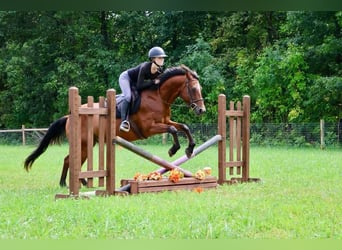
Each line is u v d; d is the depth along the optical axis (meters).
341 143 25.77
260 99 30.33
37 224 7.29
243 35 33.66
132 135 11.12
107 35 36.25
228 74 33.22
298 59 28.61
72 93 9.54
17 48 35.44
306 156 20.25
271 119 31.70
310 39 29.08
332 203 9.08
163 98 10.92
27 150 26.11
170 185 10.59
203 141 27.89
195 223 7.21
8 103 37.38
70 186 9.62
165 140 28.86
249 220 7.44
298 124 26.69
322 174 14.04
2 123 37.78
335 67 29.61
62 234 6.74
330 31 28.64
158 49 10.84
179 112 32.47
